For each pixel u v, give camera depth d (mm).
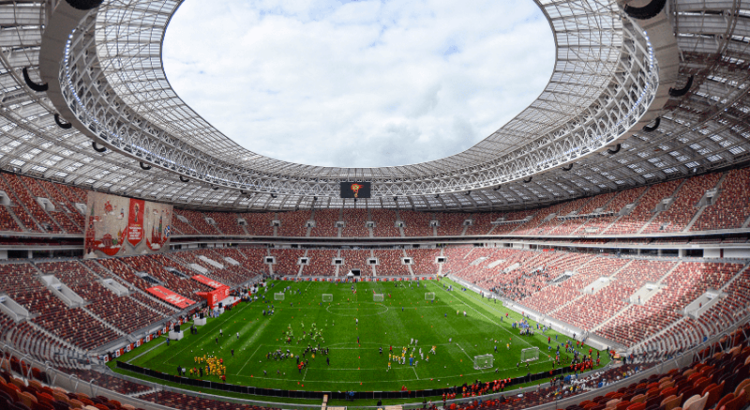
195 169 67750
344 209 120062
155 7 30594
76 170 61938
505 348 45594
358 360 42031
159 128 54156
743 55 29031
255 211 115875
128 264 63250
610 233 65562
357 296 75625
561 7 31609
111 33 32031
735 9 24609
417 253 107938
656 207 62531
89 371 32344
